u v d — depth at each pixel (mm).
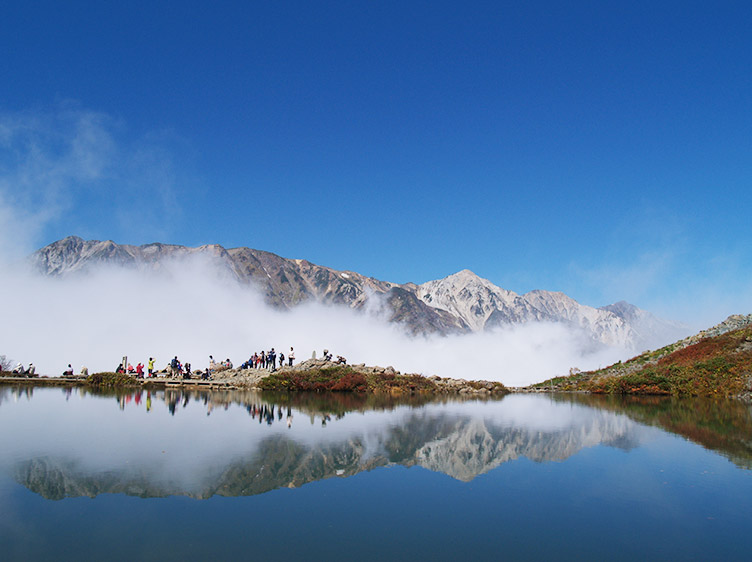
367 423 20844
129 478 11406
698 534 8812
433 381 44406
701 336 50312
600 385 43344
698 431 19391
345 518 9383
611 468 13242
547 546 8250
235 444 15328
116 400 28359
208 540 8234
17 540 8055
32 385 40719
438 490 11141
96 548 7820
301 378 40812
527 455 14836
